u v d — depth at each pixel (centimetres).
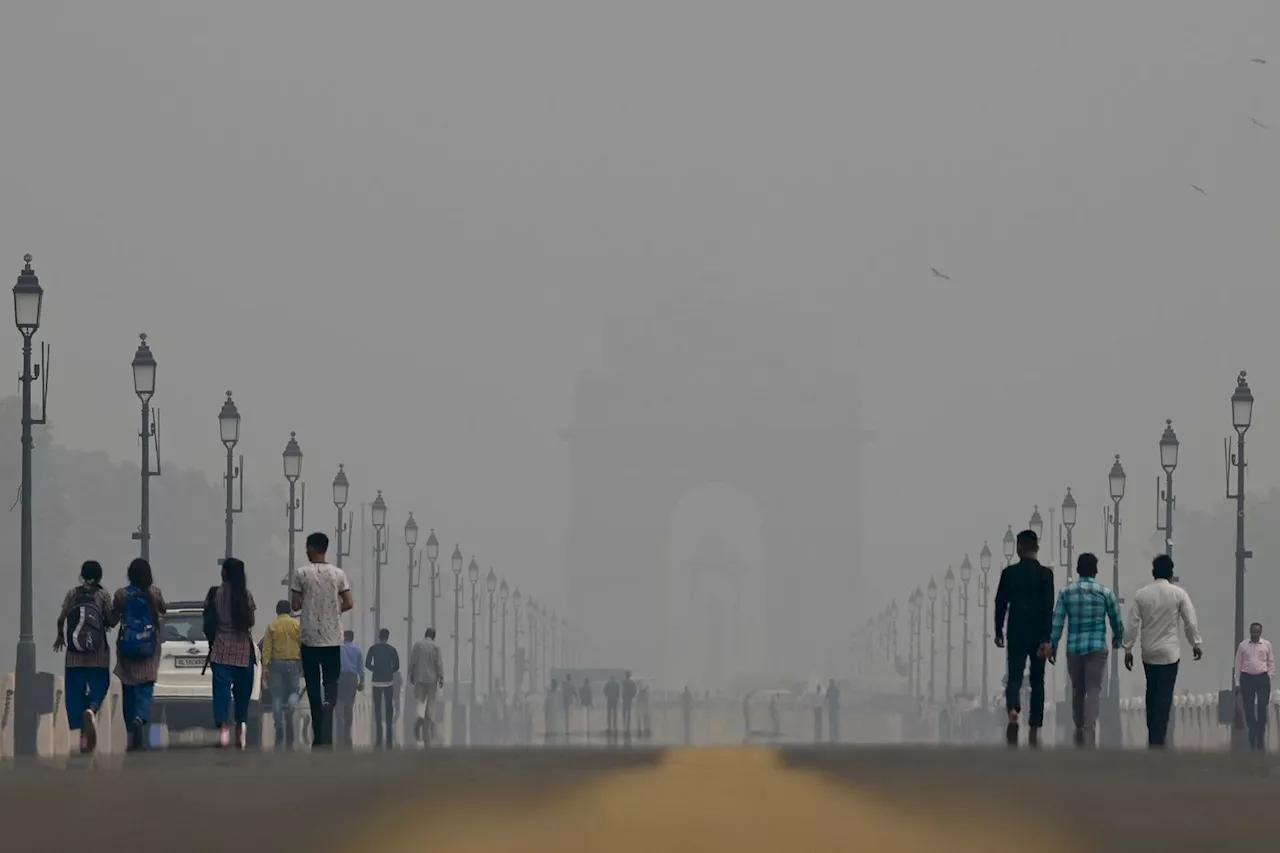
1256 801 4344
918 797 4338
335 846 3381
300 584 10212
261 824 3862
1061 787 4769
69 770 6650
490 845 3275
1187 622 10038
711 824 3588
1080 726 10100
